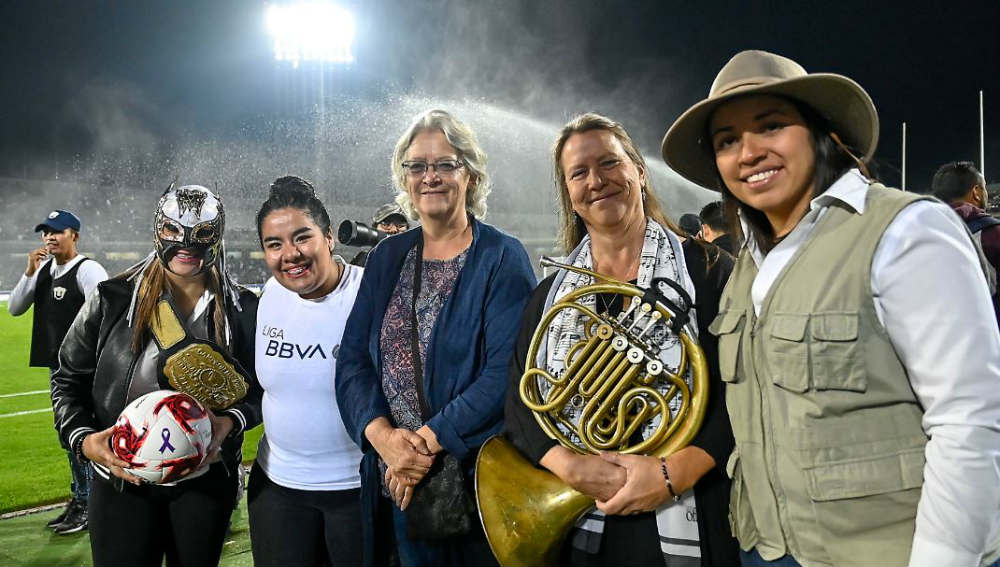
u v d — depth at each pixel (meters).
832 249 1.25
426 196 2.03
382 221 4.59
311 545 2.15
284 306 2.20
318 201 2.18
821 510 1.24
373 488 1.98
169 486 2.07
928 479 1.13
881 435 1.20
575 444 1.64
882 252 1.18
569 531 1.69
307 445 2.12
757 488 1.38
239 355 2.23
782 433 1.30
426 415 1.96
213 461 2.11
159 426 1.93
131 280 2.15
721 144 1.43
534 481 1.66
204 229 2.08
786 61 1.39
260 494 2.20
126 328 2.10
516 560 1.64
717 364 1.58
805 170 1.34
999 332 1.13
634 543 1.63
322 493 2.12
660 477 1.51
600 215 1.75
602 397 1.62
